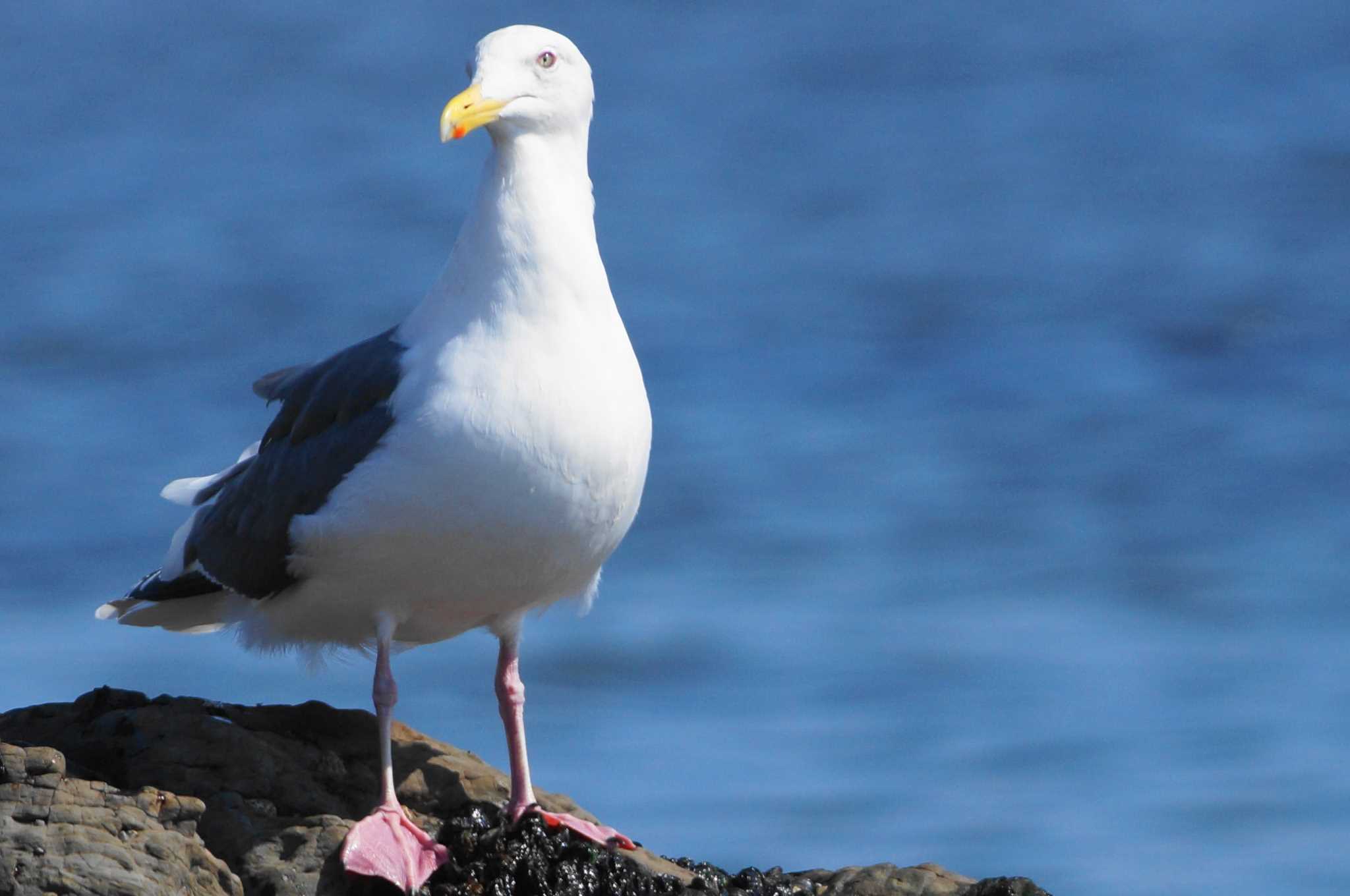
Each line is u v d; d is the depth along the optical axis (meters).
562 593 12.70
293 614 12.86
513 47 12.21
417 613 12.66
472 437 11.58
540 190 12.12
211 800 11.98
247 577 12.72
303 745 13.01
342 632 12.97
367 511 11.81
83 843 10.52
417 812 12.91
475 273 12.05
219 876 11.01
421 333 12.30
